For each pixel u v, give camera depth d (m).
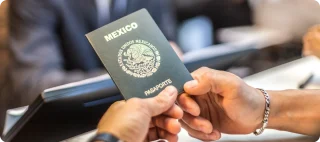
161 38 0.69
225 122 0.77
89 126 0.77
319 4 1.99
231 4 2.51
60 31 1.65
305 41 1.27
